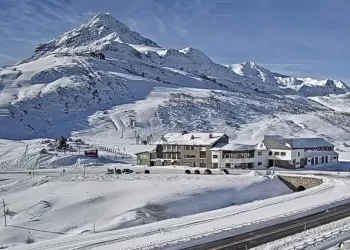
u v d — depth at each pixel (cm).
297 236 5284
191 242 4997
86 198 7762
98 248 4847
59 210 7300
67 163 12638
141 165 12725
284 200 7612
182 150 12400
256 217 6272
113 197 7812
